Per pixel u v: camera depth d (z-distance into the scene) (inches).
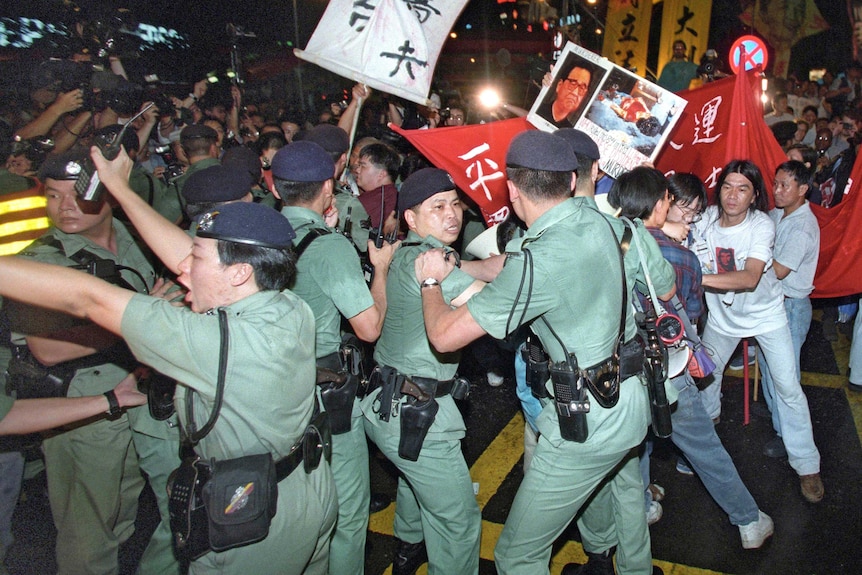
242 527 70.8
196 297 76.6
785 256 154.1
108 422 108.0
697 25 369.1
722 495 128.3
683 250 120.3
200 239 73.5
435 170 108.3
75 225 104.2
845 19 474.9
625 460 109.7
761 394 193.0
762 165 172.4
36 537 133.9
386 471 164.1
